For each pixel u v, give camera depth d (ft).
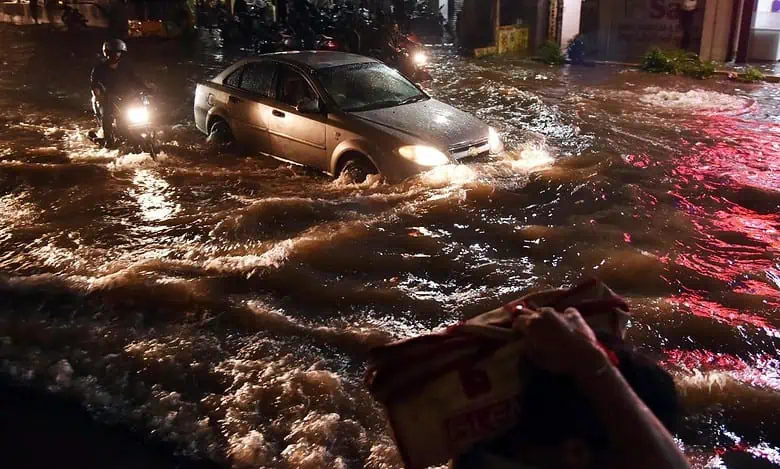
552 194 24.08
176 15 77.20
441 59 61.82
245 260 18.81
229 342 14.83
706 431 11.93
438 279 18.01
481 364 4.76
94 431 12.04
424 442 4.81
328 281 17.72
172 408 12.58
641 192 24.41
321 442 11.58
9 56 60.29
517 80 50.21
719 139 32.35
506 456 4.63
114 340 14.83
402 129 25.11
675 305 16.25
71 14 80.12
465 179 24.57
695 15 57.57
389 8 77.87
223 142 30.89
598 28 61.46
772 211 23.11
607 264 18.63
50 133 33.86
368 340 14.83
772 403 12.62
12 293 16.88
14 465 11.23
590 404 4.20
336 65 28.53
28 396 12.98
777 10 56.39
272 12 78.02
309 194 24.85
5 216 22.56
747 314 16.07
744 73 50.70
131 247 20.11
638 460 4.09
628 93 44.70
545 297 5.41
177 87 46.93
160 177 26.89
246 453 11.33
